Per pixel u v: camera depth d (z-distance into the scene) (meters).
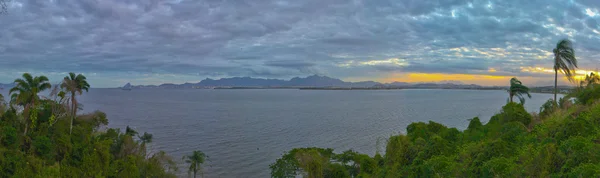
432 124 35.62
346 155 38.22
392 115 144.50
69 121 54.44
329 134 99.19
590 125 17.41
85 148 46.69
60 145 47.19
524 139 20.27
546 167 13.67
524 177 14.19
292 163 37.19
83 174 39.28
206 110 185.38
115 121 133.38
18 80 47.44
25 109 47.38
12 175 36.97
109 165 42.94
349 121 127.50
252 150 80.62
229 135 99.94
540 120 29.95
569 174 12.33
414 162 21.44
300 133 102.00
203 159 61.97
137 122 130.62
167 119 141.00
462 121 117.50
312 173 33.81
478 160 16.78
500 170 14.99
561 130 17.91
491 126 28.89
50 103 52.03
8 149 40.69
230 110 184.75
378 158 32.19
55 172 38.31
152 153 76.88
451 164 18.42
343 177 35.16
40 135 48.06
